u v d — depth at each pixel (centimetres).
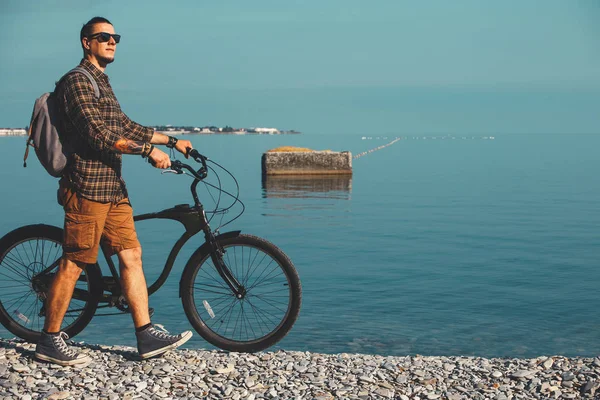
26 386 414
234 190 3209
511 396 402
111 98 442
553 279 1154
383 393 404
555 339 796
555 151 10069
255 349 479
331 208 2427
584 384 411
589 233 1748
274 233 1781
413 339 790
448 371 447
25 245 485
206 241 480
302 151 3931
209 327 488
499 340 789
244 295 492
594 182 3756
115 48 446
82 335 782
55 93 436
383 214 2239
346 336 802
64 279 450
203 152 9231
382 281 1138
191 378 427
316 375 434
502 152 9825
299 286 473
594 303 975
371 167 5631
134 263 462
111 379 425
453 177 4266
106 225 453
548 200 2716
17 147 12100
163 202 2673
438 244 1579
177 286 1079
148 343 460
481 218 2117
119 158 448
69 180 436
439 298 1010
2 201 2725
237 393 404
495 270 1241
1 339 506
